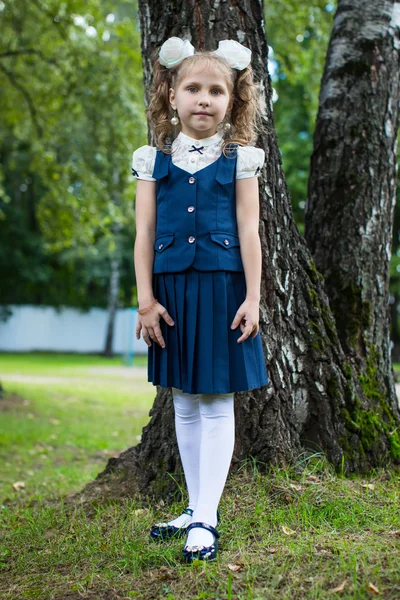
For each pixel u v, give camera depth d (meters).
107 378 14.87
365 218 3.62
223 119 2.59
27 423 8.02
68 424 8.10
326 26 8.98
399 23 3.78
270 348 3.01
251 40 3.10
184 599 2.04
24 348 27.61
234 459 2.94
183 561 2.31
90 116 10.23
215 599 2.00
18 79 10.68
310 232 3.71
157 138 2.59
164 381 2.40
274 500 2.73
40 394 10.88
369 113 3.67
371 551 2.20
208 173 2.39
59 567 2.47
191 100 2.39
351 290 3.56
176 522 2.55
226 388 2.30
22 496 4.48
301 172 18.00
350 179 3.63
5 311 27.11
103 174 10.82
